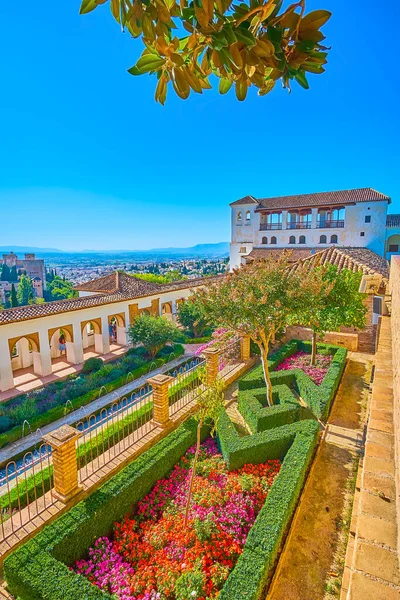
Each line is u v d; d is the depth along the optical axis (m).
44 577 4.54
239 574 4.59
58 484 6.21
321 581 5.14
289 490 6.09
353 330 16.55
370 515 2.48
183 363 18.75
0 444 11.10
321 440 8.41
